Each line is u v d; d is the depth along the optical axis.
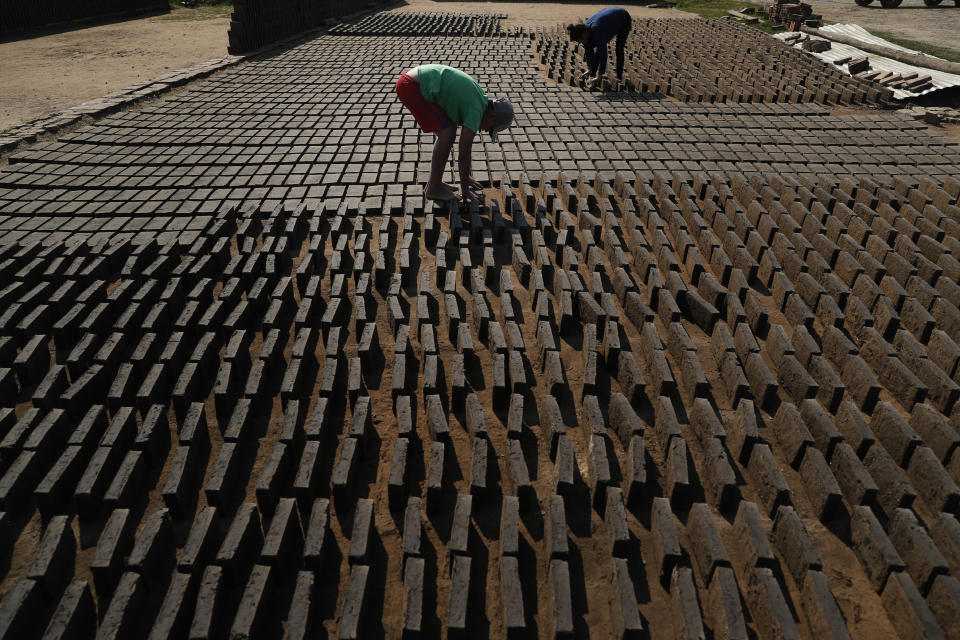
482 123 5.29
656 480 2.90
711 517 2.50
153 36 15.34
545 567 2.46
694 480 2.90
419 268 4.68
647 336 3.59
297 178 5.96
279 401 3.40
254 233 5.17
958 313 3.73
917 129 7.37
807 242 4.58
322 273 4.57
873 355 3.64
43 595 2.31
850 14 17.11
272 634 2.26
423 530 2.65
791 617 2.15
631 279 4.36
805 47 12.09
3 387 3.33
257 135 7.14
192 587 2.30
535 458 3.00
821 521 2.69
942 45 12.86
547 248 4.93
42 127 7.52
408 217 5.13
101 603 2.37
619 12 8.53
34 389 3.52
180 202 5.57
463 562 2.32
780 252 4.56
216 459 2.95
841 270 4.45
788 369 3.38
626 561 2.35
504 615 2.22
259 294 4.05
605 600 2.36
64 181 6.00
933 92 9.18
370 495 2.82
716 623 2.24
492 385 3.47
